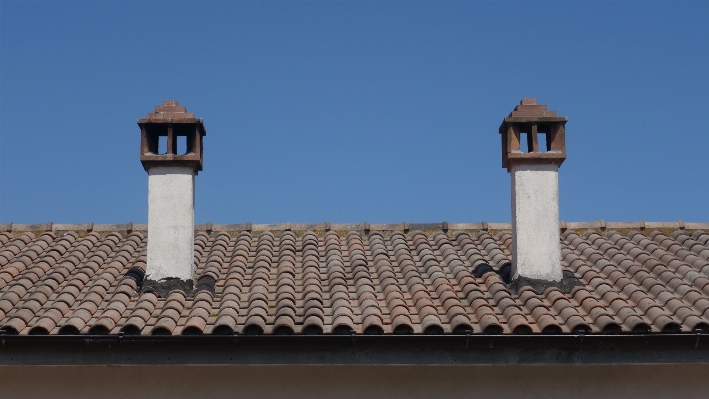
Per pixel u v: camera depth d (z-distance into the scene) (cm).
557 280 1002
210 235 1209
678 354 880
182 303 956
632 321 898
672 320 895
